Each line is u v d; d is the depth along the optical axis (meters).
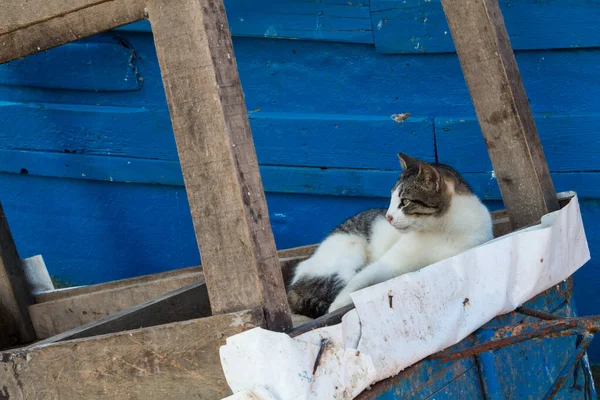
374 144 3.88
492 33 2.99
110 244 4.36
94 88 4.11
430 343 2.20
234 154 1.96
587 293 3.81
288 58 3.90
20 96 4.27
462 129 3.77
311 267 3.27
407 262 3.03
